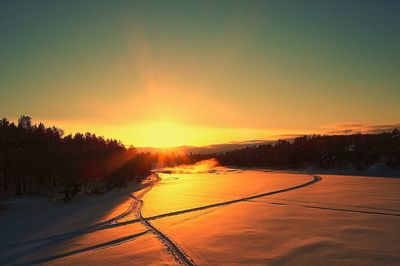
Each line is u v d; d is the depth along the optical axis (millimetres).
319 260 16703
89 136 111000
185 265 16766
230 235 22562
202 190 60562
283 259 17062
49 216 37062
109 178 78375
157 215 32656
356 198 40938
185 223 27781
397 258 16672
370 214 29016
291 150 168250
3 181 72000
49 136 84562
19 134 70312
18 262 19109
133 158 106688
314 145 168875
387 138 147625
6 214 41312
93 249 20719
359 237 20891
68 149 82500
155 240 22156
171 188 69312
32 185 73875
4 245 23422
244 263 16703
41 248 21891
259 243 20250
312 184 68250
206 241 21234
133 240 22500
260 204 38125
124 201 48781
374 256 17062
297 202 38719
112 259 18281
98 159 84062
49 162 66250
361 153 137500
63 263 18141
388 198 40469
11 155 60812
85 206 45281
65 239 24125
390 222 25406
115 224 28969
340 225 24547
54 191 66938
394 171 112688
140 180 103938
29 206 47719
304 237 21266
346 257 17016
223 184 75375
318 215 29016
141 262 17500
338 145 157625
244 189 60000
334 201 38469
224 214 31656
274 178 95562
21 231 28594
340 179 83938
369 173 113562
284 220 27203
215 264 16719
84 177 76938
